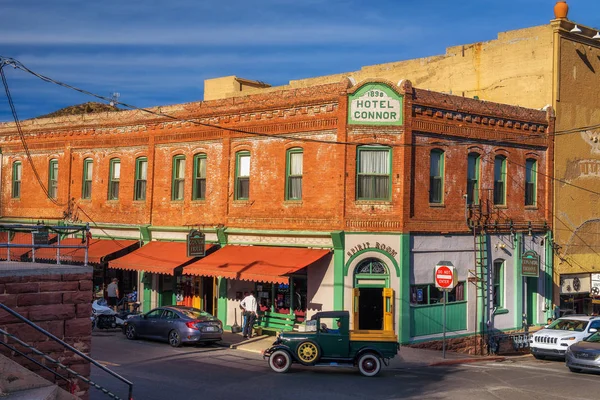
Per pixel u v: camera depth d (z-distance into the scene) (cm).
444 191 2759
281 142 2803
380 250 2605
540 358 2717
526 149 3102
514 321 3033
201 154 3098
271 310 2820
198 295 3108
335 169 2641
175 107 3181
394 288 2600
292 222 2750
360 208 2616
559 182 3238
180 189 3181
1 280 1023
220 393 1695
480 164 2903
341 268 2602
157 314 2575
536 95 3259
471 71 3512
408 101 2623
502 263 3005
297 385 1831
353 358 2025
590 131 3378
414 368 2244
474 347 2850
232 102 2962
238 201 2930
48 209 3762
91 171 3566
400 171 2612
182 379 1873
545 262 3175
